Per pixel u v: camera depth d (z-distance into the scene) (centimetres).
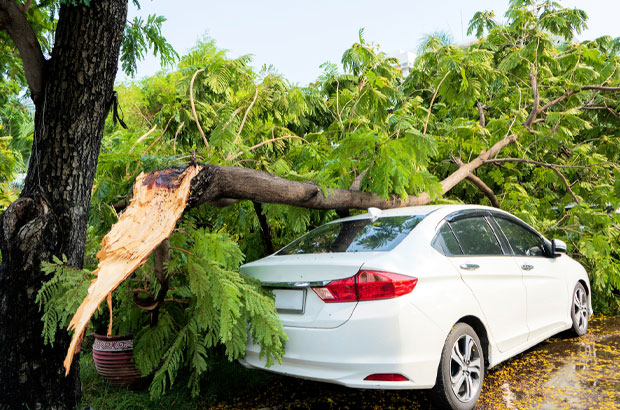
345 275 272
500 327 339
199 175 284
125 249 236
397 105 660
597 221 642
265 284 310
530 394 329
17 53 394
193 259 287
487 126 718
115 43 284
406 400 331
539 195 807
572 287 476
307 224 440
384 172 410
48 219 269
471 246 348
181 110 494
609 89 750
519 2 776
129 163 366
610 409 296
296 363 281
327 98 699
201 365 302
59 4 292
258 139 530
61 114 274
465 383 298
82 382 352
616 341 471
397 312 262
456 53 614
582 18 754
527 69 767
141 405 313
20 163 636
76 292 254
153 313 318
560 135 709
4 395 266
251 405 328
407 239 309
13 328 265
